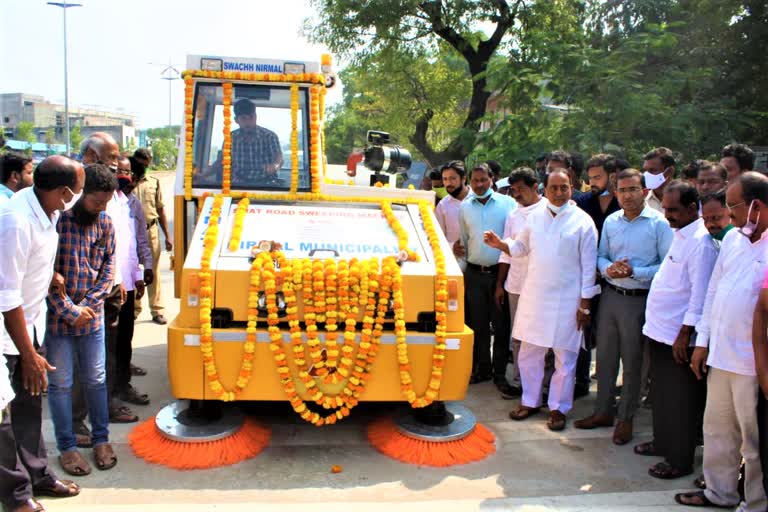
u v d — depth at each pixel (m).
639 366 4.69
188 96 5.38
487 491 3.92
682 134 10.12
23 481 3.33
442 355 4.21
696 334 4.05
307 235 4.51
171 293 9.42
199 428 4.29
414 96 23.16
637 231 4.67
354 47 19.84
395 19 18.62
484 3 18.28
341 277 4.11
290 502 3.68
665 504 3.75
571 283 4.88
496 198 5.86
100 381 4.06
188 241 5.43
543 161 8.41
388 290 4.18
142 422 4.76
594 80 10.48
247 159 5.36
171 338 4.09
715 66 12.12
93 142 4.83
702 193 4.94
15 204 3.34
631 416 4.71
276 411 5.11
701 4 12.62
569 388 4.96
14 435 3.56
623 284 4.69
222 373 4.12
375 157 5.85
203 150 5.43
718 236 3.96
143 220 5.62
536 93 11.45
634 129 10.18
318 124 5.49
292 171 5.27
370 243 4.51
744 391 3.44
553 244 4.85
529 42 12.02
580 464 4.36
